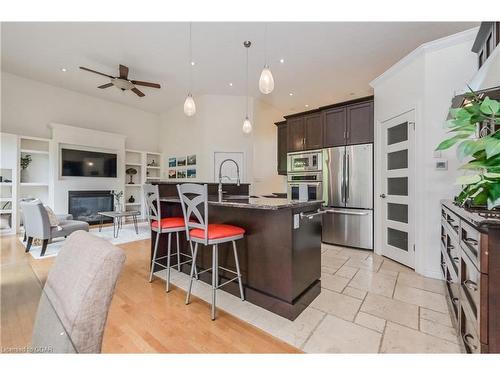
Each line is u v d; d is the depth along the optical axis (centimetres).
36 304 95
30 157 515
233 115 582
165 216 299
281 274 195
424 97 273
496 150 81
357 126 390
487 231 104
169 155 709
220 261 242
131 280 262
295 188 465
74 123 576
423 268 277
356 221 389
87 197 574
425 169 273
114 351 149
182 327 176
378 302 215
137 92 454
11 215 469
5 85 483
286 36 337
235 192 375
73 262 77
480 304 106
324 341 161
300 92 550
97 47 377
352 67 429
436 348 153
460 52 253
